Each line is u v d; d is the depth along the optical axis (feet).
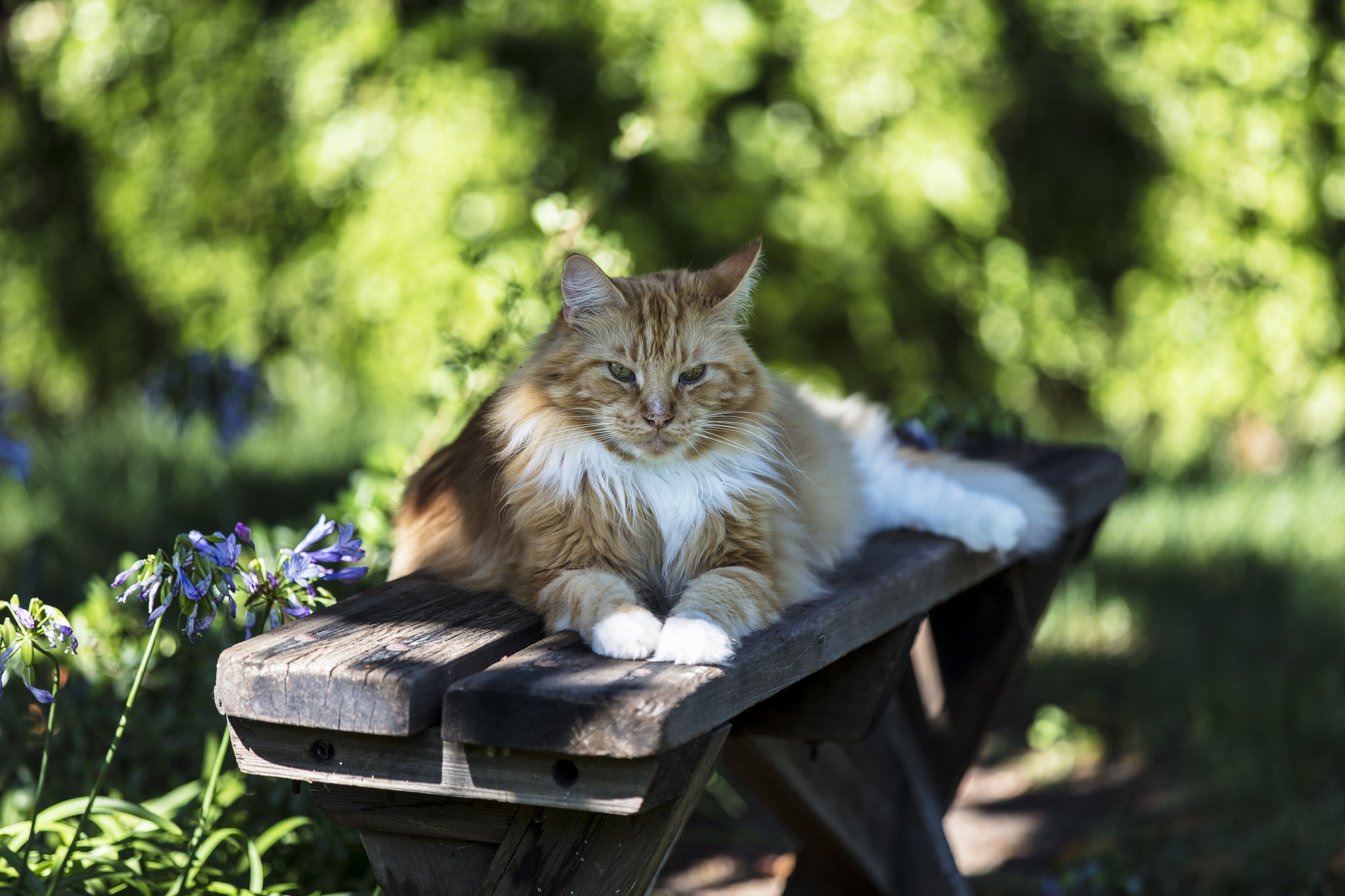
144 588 6.64
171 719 9.75
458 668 5.67
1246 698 15.66
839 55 22.06
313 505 21.01
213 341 25.48
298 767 5.59
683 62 21.39
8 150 28.12
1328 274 27.32
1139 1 24.91
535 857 5.78
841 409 10.53
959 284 24.47
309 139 22.90
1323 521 23.38
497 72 22.13
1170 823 13.57
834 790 10.14
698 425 7.36
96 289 28.63
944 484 9.62
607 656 5.92
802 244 22.61
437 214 21.65
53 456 23.80
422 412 20.40
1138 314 26.43
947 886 10.84
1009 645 11.91
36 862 7.55
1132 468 26.50
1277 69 25.76
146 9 24.86
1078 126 26.78
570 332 7.48
